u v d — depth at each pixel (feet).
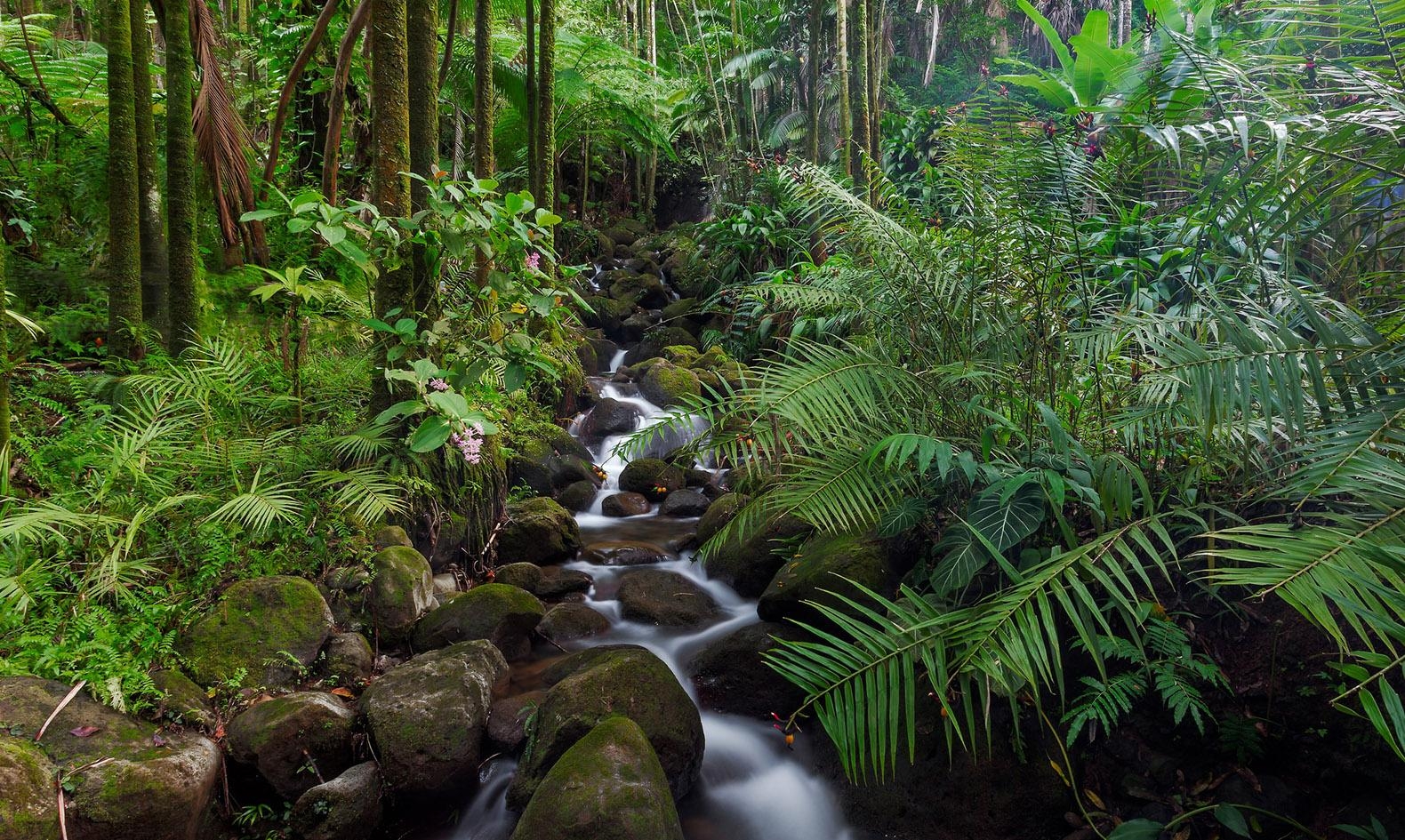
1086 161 8.79
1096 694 6.55
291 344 12.80
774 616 9.38
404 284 10.86
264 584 8.41
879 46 29.68
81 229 14.48
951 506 8.51
